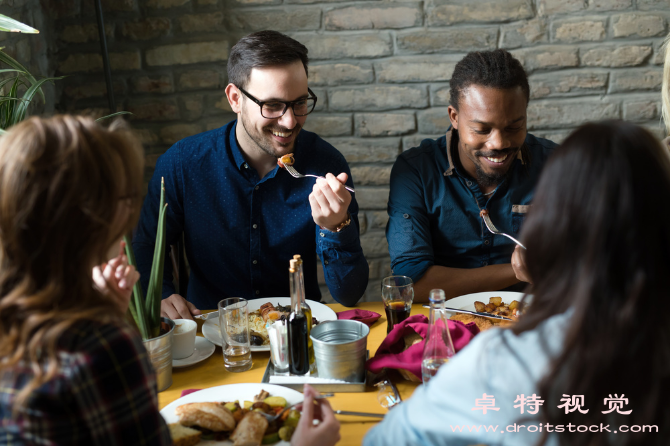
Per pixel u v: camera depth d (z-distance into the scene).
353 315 1.40
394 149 2.45
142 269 1.64
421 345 1.12
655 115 2.36
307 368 1.14
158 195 1.71
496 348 0.62
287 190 1.69
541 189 0.62
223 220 1.70
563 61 2.34
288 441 0.90
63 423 0.61
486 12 2.31
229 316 1.19
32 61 2.23
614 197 0.57
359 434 0.94
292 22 2.34
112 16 2.34
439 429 0.65
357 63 2.37
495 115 1.52
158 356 1.11
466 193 1.75
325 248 1.49
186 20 2.34
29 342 0.60
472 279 1.58
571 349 0.58
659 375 0.56
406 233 1.70
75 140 0.61
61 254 0.62
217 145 1.70
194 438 0.91
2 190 0.60
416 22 2.33
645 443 0.58
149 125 2.43
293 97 1.50
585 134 0.60
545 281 0.63
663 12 2.28
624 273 0.57
